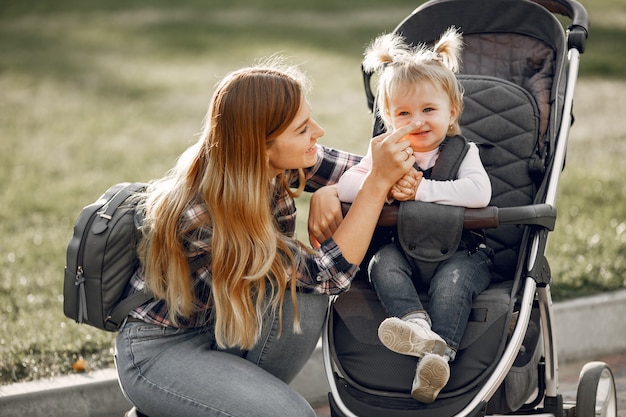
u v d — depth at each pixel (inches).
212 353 129.3
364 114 414.9
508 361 124.1
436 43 164.7
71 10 737.0
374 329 131.4
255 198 123.9
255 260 124.0
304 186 143.0
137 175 333.4
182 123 418.9
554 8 166.7
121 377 130.7
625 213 263.9
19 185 322.0
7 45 617.0
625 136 364.5
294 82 126.6
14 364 173.8
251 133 123.1
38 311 201.3
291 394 126.4
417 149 140.6
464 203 131.0
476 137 151.3
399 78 139.0
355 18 667.4
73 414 163.6
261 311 130.0
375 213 129.0
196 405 125.1
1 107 456.8
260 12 708.7
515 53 161.0
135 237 129.7
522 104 150.6
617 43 557.9
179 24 670.5
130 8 740.7
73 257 128.4
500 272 147.9
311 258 129.0
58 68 546.3
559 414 142.9
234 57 559.5
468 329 127.6
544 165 147.3
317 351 178.9
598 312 197.5
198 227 126.0
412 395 122.9
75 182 325.1
